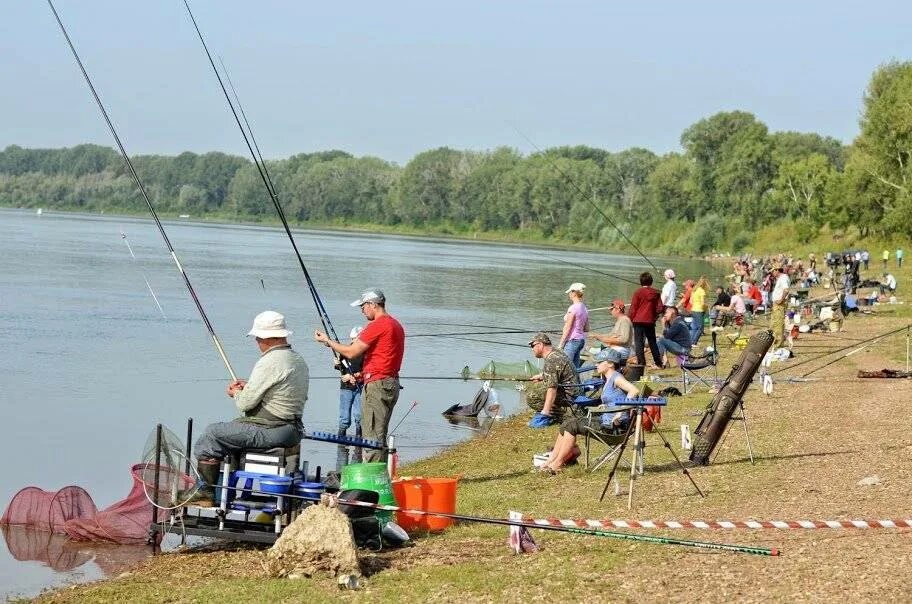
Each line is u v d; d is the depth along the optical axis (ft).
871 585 37.70
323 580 42.29
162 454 50.24
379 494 48.21
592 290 283.18
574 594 38.73
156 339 150.41
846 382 103.86
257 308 202.18
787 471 61.26
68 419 92.38
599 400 69.10
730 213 559.79
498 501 57.36
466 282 298.56
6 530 57.62
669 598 37.78
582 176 593.42
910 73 391.45
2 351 131.64
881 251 382.01
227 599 40.75
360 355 59.62
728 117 571.69
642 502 54.95
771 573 39.96
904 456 63.77
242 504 48.80
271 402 49.08
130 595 43.34
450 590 40.01
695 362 104.88
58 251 350.84
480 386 119.24
